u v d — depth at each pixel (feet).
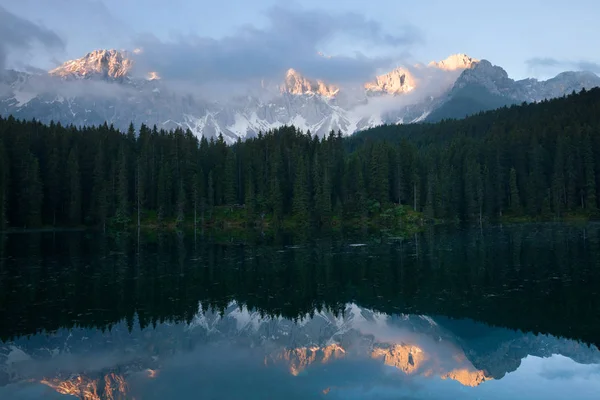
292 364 73.61
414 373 69.10
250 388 63.87
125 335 88.89
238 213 407.85
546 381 65.21
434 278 137.18
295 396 60.95
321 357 76.89
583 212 380.78
